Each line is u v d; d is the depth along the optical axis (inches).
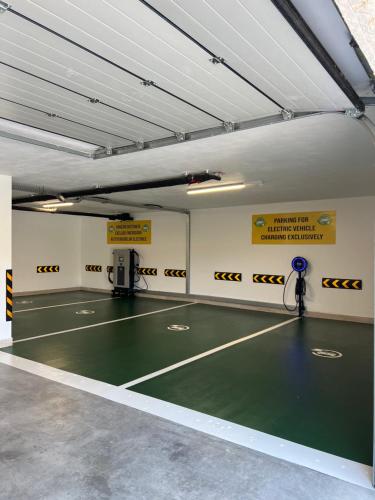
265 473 95.0
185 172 195.3
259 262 345.1
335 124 115.0
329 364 186.5
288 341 231.3
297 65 76.2
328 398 144.9
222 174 201.6
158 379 162.9
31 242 427.8
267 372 173.9
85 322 282.4
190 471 95.7
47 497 85.4
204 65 77.9
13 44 70.9
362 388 155.4
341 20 65.1
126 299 401.4
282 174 202.7
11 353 199.0
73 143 144.7
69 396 142.6
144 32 66.1
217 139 131.3
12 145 140.8
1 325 208.7
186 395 145.8
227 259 365.1
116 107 103.4
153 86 89.2
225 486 89.7
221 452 104.7
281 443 110.3
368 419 127.3
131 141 138.9
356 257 296.7
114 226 450.0
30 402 136.6
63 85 89.3
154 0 56.4
